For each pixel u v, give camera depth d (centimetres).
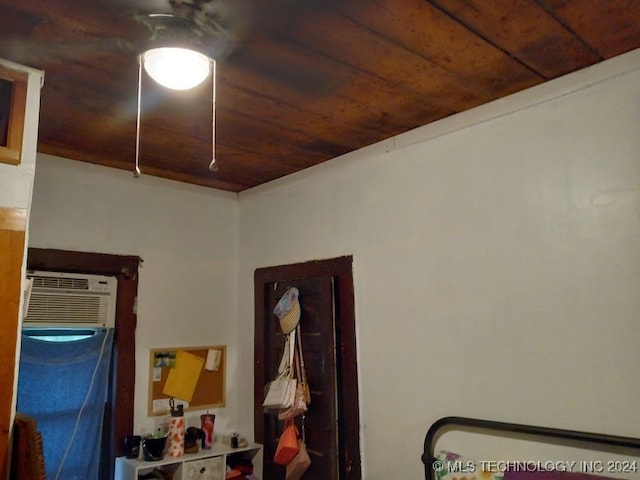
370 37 151
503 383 183
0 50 152
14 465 139
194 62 140
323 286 248
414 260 216
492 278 190
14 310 143
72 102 190
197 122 211
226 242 307
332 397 235
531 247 181
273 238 288
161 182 284
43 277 239
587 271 167
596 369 161
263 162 262
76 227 249
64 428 234
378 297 228
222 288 301
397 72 173
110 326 256
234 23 142
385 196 232
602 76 169
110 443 247
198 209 297
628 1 137
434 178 214
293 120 211
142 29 144
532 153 184
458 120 207
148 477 241
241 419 289
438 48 159
